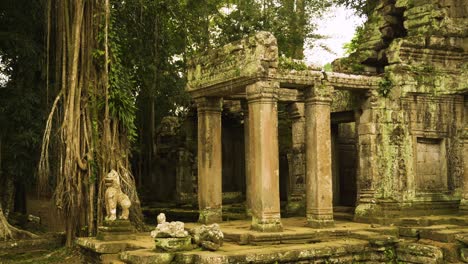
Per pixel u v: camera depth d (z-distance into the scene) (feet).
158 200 76.43
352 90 43.42
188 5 60.23
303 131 52.95
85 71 44.57
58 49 45.62
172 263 29.58
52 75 50.60
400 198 42.09
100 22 45.03
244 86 37.99
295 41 68.18
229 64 38.58
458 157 44.14
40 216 57.16
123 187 44.83
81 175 43.52
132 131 46.34
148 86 60.13
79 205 43.09
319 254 32.27
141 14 51.67
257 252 30.12
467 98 44.57
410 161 42.70
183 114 78.64
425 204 42.91
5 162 49.14
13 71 50.03
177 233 30.50
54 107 43.50
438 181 44.32
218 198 43.98
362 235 36.09
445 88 43.86
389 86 43.24
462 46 44.73
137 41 53.52
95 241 37.17
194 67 44.04
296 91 51.55
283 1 69.00
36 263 39.88
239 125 72.43
